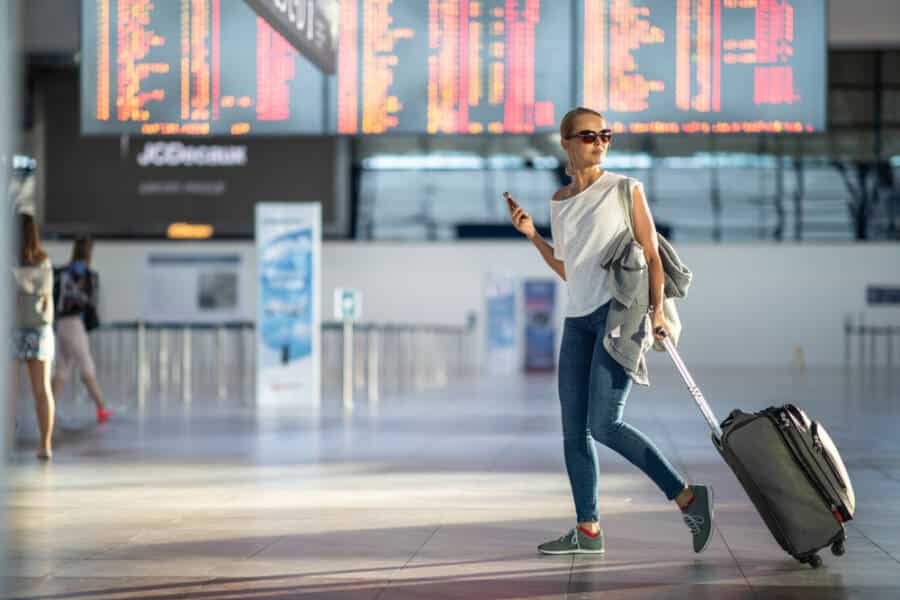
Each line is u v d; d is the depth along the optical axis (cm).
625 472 759
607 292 473
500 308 2612
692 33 1251
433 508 618
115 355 2842
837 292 2838
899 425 1124
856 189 2745
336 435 1054
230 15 1262
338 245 2923
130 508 623
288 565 469
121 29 1265
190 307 2859
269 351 1507
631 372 463
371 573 453
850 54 2648
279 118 1266
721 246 2852
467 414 1312
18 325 857
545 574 451
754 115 1248
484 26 1262
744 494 662
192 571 458
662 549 501
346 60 1267
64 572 457
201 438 1030
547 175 2870
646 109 1255
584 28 1258
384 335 2709
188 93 1265
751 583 434
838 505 457
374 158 2889
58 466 821
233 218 2450
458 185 2884
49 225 2439
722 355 2864
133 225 2447
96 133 1266
